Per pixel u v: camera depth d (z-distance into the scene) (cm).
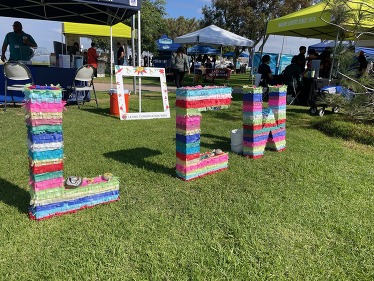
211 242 229
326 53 990
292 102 963
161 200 293
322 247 229
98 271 195
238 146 450
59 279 188
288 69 967
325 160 435
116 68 640
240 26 3141
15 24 796
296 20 936
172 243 227
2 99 755
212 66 2102
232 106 867
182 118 328
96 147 448
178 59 1244
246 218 264
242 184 339
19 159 382
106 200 283
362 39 795
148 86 1450
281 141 476
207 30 1496
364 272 205
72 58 960
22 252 211
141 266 202
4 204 271
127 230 240
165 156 420
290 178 362
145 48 2744
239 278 194
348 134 578
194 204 288
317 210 286
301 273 202
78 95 839
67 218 255
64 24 1597
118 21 930
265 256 217
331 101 602
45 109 238
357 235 246
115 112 698
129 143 477
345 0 552
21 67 650
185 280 190
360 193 328
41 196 248
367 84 541
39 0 779
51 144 246
